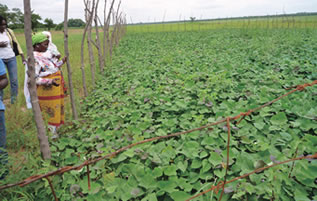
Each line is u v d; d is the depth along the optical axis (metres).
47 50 3.89
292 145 2.77
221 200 2.34
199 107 4.23
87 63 11.30
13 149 3.88
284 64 6.84
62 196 2.51
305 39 12.82
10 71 5.73
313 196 2.35
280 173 2.37
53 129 4.05
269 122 3.59
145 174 2.65
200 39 17.98
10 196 2.62
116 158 3.00
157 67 8.05
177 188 2.64
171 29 34.72
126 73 8.02
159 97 4.91
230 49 10.96
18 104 5.43
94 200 2.43
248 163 2.63
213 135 3.11
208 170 2.74
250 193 2.23
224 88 5.03
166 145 3.36
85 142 3.69
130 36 26.16
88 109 5.59
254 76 5.83
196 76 5.88
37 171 2.77
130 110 4.54
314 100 4.21
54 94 3.89
